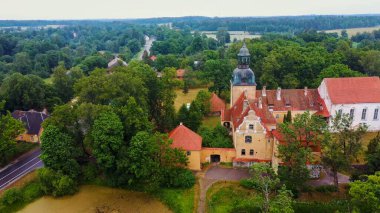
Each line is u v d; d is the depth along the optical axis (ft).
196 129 311.27
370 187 165.27
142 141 239.30
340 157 214.28
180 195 237.45
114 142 241.96
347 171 241.55
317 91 333.21
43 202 241.55
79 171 256.93
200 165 264.52
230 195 233.76
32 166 282.97
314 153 238.68
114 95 281.74
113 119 246.47
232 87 324.39
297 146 216.33
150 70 334.03
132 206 234.38
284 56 426.92
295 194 225.56
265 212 189.57
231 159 271.49
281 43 581.94
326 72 388.16
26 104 384.06
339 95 312.50
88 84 285.02
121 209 231.50
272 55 430.61
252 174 247.50
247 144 265.75
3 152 277.44
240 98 307.99
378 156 216.95
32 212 230.89
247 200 224.74
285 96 328.70
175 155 246.06
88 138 255.70
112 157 245.24
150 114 326.44
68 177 248.52
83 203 239.91
